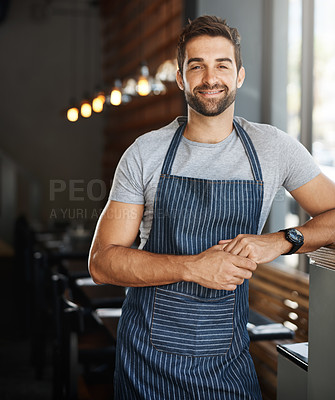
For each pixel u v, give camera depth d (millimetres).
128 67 7633
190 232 1487
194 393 1456
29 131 9680
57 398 2828
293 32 3557
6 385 3689
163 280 1385
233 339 1497
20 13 9531
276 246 1373
